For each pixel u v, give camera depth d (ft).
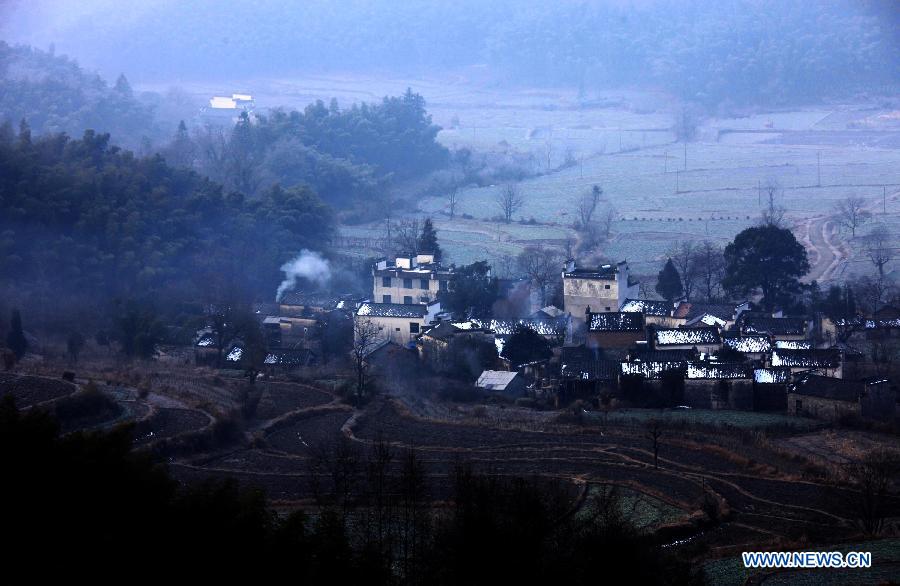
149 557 522.06
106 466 561.02
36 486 533.55
